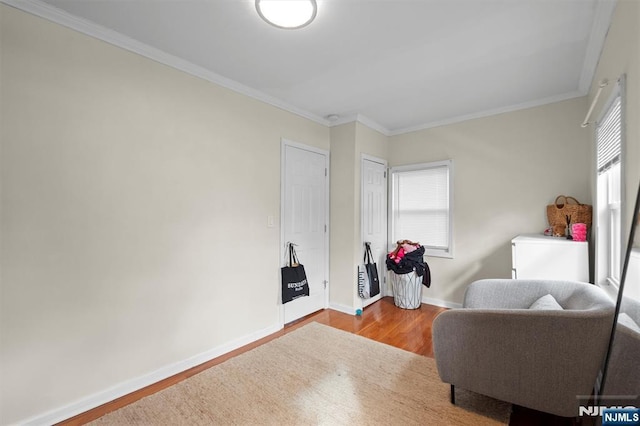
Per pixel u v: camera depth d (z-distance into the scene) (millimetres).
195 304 2307
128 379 1945
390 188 4066
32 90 1604
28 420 1581
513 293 2088
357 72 2434
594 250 2312
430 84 2652
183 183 2248
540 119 2965
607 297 1555
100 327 1835
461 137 3475
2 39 1518
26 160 1586
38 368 1618
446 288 3580
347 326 3033
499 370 1551
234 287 2586
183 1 1611
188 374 2172
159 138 2119
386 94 2863
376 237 3840
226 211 2535
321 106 3170
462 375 1662
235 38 1964
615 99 1656
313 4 1589
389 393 1900
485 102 3059
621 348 1214
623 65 1491
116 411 1743
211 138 2434
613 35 1662
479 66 2328
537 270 2367
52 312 1665
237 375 2113
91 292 1803
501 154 3197
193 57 2201
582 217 2535
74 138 1744
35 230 1612
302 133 3293
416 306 3523
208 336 2387
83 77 1778
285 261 3074
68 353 1715
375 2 1611
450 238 3533
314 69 2383
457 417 1673
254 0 1607
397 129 3988
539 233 2969
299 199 3248
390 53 2139
